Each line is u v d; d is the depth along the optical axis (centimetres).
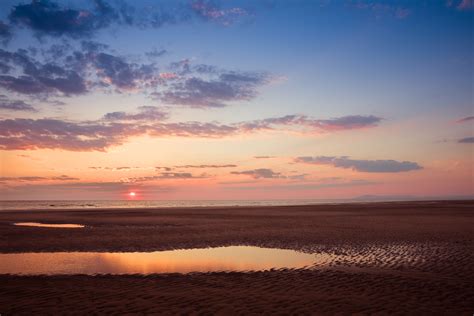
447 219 3291
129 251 1692
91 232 2430
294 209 5925
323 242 1911
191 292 971
